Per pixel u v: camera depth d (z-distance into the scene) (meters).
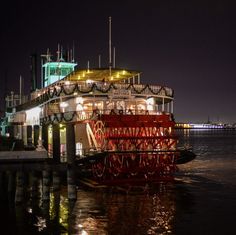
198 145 136.88
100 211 30.45
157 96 44.22
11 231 26.33
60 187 37.44
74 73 44.66
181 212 30.47
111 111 40.16
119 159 38.69
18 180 31.69
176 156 40.38
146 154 39.28
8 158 31.14
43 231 26.27
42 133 48.81
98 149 39.94
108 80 49.06
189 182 43.44
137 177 40.56
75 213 29.98
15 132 66.00
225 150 104.81
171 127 41.41
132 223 27.77
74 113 41.06
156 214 29.88
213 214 30.00
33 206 31.92
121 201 33.53
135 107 45.34
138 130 40.38
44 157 31.91
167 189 38.44
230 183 43.31
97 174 39.97
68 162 33.38
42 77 63.31
